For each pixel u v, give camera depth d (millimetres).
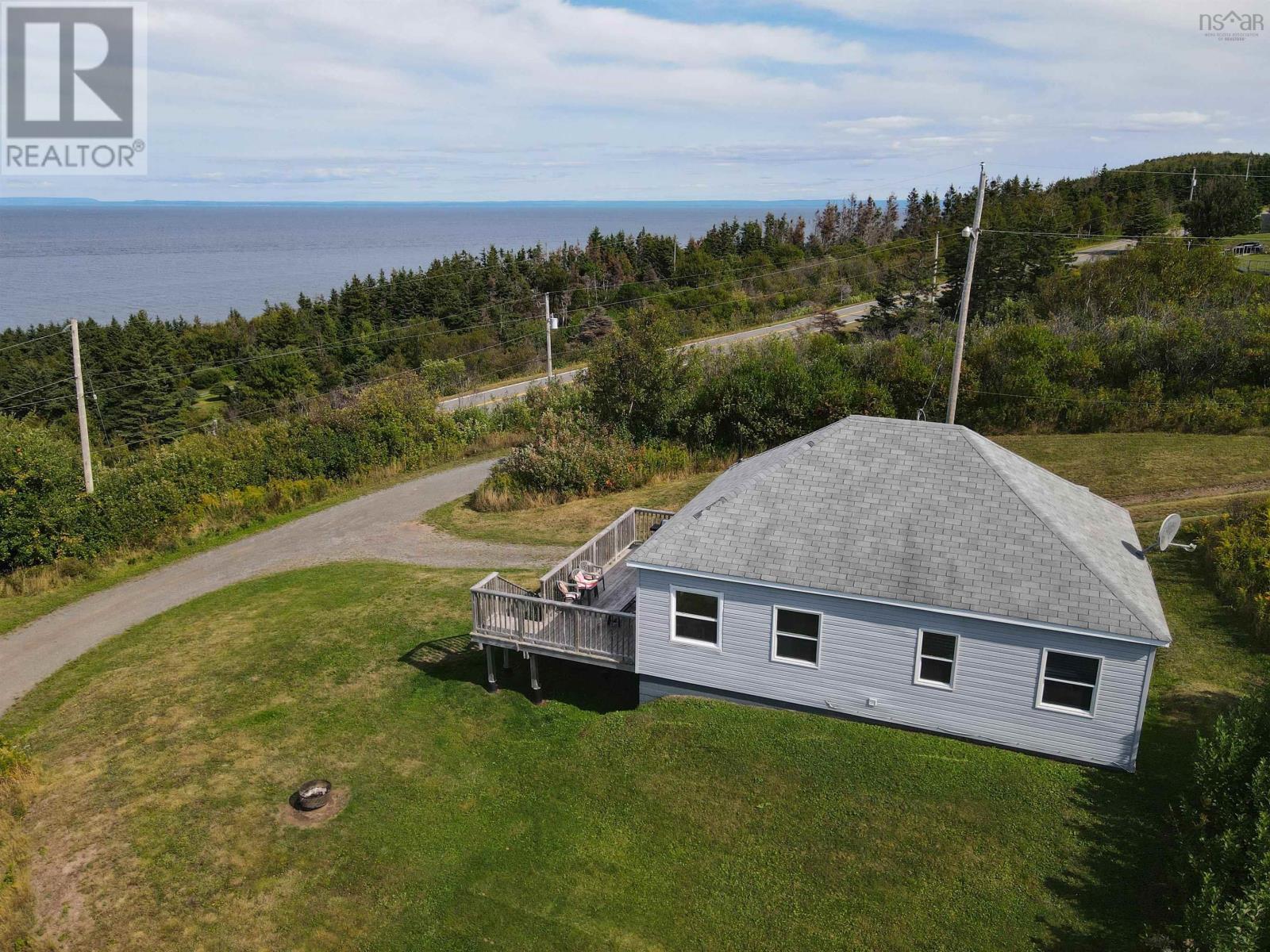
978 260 57969
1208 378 34062
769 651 15094
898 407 36906
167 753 15945
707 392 37250
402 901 12320
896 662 14219
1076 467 28266
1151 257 45469
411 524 30641
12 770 14914
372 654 19469
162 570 26781
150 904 12266
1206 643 16969
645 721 15680
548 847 13188
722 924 11492
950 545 14352
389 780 15023
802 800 13375
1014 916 11102
